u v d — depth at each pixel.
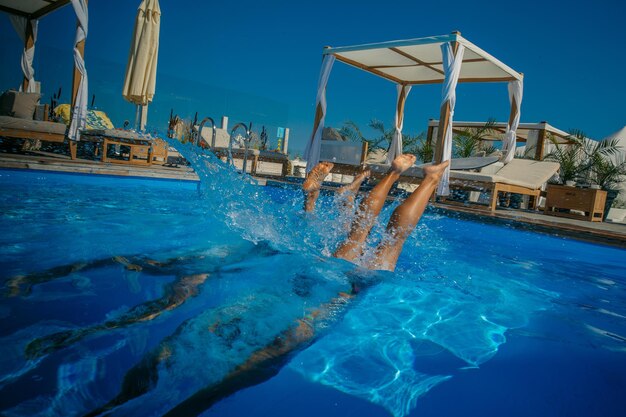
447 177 7.94
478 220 6.15
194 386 1.09
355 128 12.91
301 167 14.03
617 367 1.51
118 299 1.55
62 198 4.09
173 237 2.59
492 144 14.01
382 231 2.26
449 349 1.53
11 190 4.28
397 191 9.58
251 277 1.95
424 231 4.60
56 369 1.07
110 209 3.65
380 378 1.27
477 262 3.30
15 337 1.20
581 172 11.31
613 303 2.49
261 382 1.17
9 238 2.32
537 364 1.47
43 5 8.86
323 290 1.91
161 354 1.21
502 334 1.75
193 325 1.42
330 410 1.07
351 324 1.64
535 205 10.31
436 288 2.27
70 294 1.56
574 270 3.52
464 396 1.21
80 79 6.97
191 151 4.16
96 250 2.20
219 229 2.70
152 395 1.02
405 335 1.62
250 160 12.49
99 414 0.92
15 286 1.59
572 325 1.97
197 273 1.94
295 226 2.76
